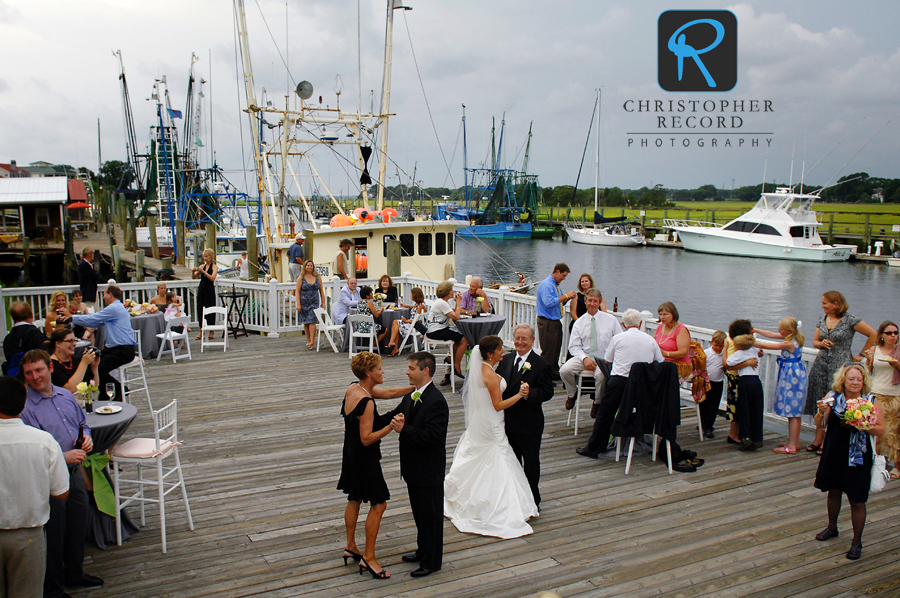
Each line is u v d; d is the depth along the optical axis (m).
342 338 11.72
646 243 60.75
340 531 4.99
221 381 9.48
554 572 4.43
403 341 11.02
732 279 38.38
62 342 5.32
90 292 11.69
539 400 5.18
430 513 4.30
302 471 6.20
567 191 102.81
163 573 4.37
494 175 83.44
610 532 5.01
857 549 4.61
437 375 10.08
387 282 11.70
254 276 18.59
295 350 11.60
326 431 7.36
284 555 4.62
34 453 3.49
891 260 42.34
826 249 44.59
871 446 4.53
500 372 5.39
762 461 6.52
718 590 4.22
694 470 6.25
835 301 6.47
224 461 6.45
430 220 17.70
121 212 39.00
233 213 39.06
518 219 78.38
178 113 49.53
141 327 10.68
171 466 6.31
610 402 6.38
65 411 4.18
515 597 4.12
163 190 51.72
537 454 5.32
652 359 6.22
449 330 8.93
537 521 5.20
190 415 7.91
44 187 27.75
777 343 6.64
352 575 4.37
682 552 4.70
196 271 12.42
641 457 6.61
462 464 5.19
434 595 4.13
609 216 86.31
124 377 8.00
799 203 48.38
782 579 4.35
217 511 5.32
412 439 4.22
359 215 17.56
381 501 4.32
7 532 3.46
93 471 4.60
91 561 4.52
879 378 6.08
